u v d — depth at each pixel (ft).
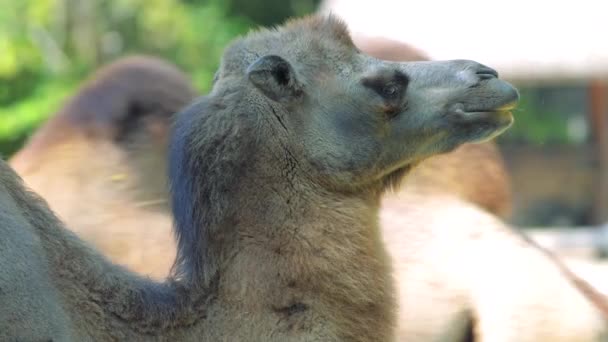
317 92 30.60
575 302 37.45
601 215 130.00
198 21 144.15
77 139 41.68
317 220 29.40
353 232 29.73
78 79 124.57
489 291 37.91
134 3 130.82
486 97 31.17
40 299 25.53
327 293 28.81
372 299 29.40
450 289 38.40
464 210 39.93
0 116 115.65
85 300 26.89
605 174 129.59
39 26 126.31
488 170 42.60
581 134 135.13
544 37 119.34
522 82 119.75
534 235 95.61
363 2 126.82
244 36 31.68
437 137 31.22
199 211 28.63
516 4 122.21
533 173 133.59
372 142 30.63
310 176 29.86
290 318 28.37
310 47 31.14
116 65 43.62
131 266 37.99
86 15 128.06
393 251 38.78
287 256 28.76
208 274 28.32
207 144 29.01
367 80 30.86
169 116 42.04
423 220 39.52
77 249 27.27
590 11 120.57
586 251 90.38
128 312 27.32
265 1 168.86
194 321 27.96
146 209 40.11
